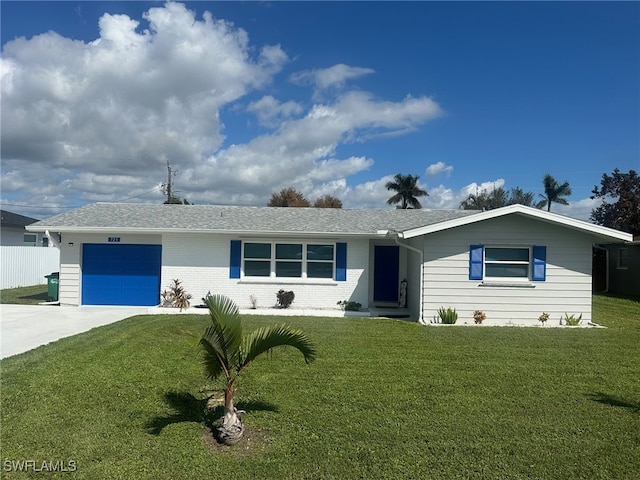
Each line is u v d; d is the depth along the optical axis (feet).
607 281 77.15
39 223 48.34
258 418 17.87
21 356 26.43
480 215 40.91
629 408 19.36
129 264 49.85
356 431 16.75
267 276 49.39
